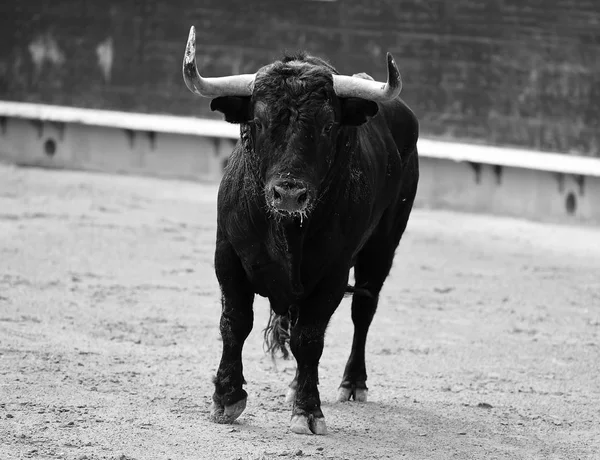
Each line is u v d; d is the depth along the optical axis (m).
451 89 28.58
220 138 29.28
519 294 15.80
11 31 32.19
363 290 8.92
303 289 7.63
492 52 28.25
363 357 9.27
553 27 27.67
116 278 14.68
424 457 7.41
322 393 9.40
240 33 30.47
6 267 14.71
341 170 7.54
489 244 20.98
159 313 12.61
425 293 15.39
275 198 6.90
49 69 32.00
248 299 7.98
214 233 19.67
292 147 6.97
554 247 21.19
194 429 7.68
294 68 7.14
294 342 7.84
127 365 9.83
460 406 9.20
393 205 9.37
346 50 29.50
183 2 30.98
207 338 11.45
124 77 31.55
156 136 29.81
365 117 7.44
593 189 25.34
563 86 27.59
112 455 6.87
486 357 11.57
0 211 20.11
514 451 7.77
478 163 26.48
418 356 11.41
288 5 29.98
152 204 23.22
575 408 9.41
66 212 20.69
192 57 7.32
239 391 7.91
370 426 8.26
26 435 7.24
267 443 7.43
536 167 25.62
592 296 16.02
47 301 12.72
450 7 28.55
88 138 30.28
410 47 28.91
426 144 27.61
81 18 31.80
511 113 28.09
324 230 7.58
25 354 9.86
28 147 30.64
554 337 12.95
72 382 8.95
